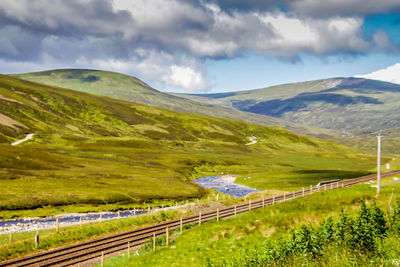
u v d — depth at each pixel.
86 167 121.12
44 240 43.75
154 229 48.69
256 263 20.97
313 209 41.53
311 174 132.88
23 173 96.69
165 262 31.64
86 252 37.78
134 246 40.19
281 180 123.06
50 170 107.06
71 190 85.25
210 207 68.62
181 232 44.31
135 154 172.38
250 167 189.12
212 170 170.62
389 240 19.64
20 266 33.75
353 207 38.47
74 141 184.12
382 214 20.36
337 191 53.81
